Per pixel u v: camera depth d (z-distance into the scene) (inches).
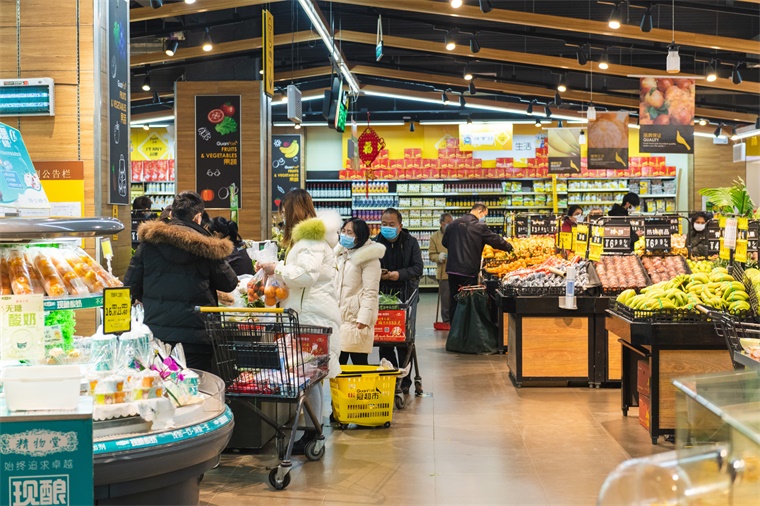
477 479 188.4
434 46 583.2
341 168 823.1
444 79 691.4
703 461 75.8
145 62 554.9
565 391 295.4
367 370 249.4
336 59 522.3
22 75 238.1
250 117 521.7
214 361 196.9
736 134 780.0
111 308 138.2
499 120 793.6
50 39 237.1
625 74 594.6
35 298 134.3
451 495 176.6
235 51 544.7
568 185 806.5
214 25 535.2
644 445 218.5
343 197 817.5
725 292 226.7
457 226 423.8
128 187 261.6
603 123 673.0
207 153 520.4
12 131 155.1
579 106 804.6
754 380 92.0
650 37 487.8
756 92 654.5
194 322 192.2
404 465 200.8
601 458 205.8
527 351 301.4
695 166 813.9
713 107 737.6
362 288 251.1
